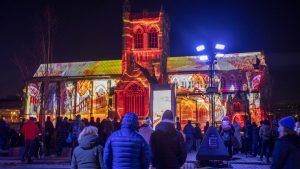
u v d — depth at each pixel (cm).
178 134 914
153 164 898
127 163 764
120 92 6562
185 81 7144
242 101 6819
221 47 2852
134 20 7288
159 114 3005
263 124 2473
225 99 6894
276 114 8681
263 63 7438
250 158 2811
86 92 7262
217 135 1989
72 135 2533
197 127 3584
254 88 6919
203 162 2069
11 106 8388
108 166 796
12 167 2145
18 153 2936
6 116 8300
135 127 802
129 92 6544
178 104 7012
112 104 6838
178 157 905
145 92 6438
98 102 7169
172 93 3020
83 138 865
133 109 6481
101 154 856
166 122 915
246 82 6981
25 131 2384
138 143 779
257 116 6775
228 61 7556
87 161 847
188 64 7462
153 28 7219
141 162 786
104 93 7181
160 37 7162
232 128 2481
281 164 670
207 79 7006
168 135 898
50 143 3136
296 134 691
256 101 6850
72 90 7312
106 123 2708
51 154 3142
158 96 3038
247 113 6775
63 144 3002
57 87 7356
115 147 778
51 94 7331
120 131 795
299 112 8588
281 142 679
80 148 862
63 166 2192
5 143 3225
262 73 7025
